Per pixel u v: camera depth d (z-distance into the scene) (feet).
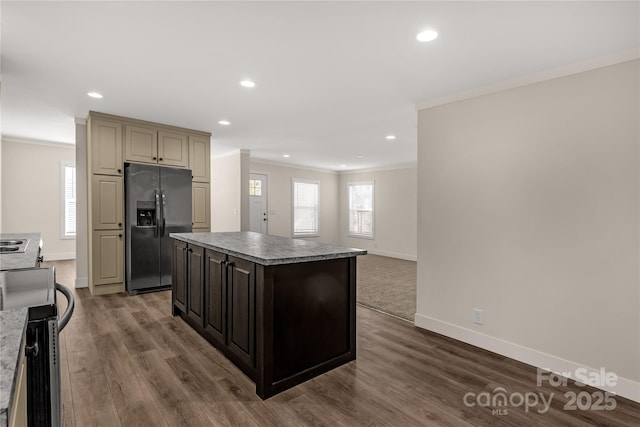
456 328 9.86
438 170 10.36
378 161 25.11
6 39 7.20
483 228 9.25
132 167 13.46
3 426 1.56
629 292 6.93
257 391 6.78
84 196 14.32
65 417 5.93
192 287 9.91
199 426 5.80
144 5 5.95
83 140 14.11
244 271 7.25
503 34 6.68
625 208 6.98
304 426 5.85
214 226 24.06
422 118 10.91
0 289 3.74
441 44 7.18
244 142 18.29
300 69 8.63
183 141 15.23
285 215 27.66
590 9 5.77
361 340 9.80
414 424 5.96
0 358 2.03
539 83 8.23
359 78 9.11
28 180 19.72
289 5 5.90
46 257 20.33
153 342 9.18
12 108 12.42
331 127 14.79
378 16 6.19
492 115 9.11
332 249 8.21
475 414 6.27
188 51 7.73
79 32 6.89
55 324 3.34
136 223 13.65
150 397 6.61
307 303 7.38
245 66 8.48
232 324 7.71
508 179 8.75
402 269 21.24
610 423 6.07
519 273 8.54
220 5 5.93
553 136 7.98
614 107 7.11
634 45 6.84
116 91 10.42
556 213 7.93
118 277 13.82
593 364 7.36
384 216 27.73
